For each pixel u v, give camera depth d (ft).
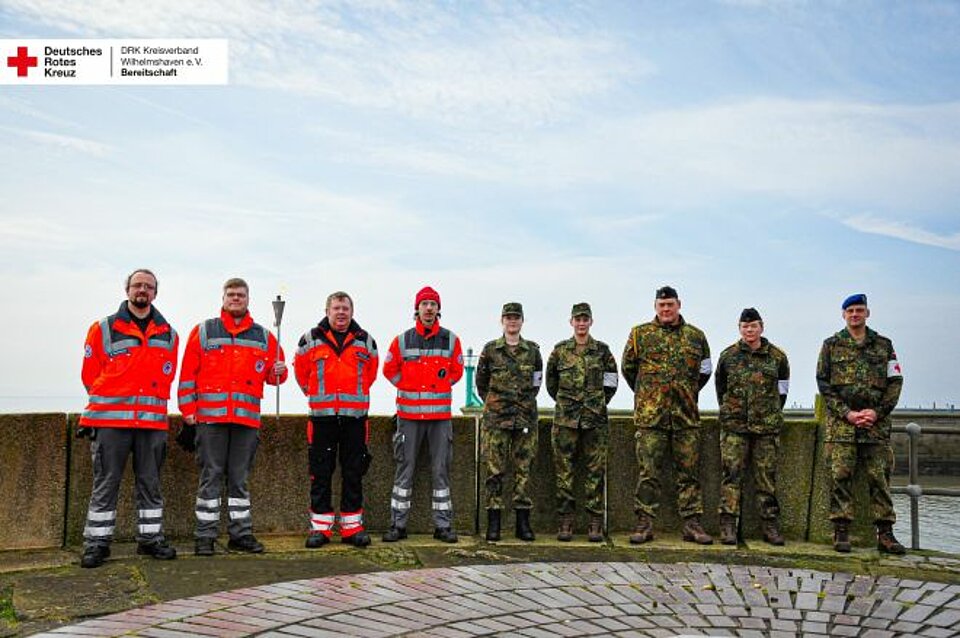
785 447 25.96
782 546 24.57
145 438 21.50
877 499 24.31
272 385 23.52
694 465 24.93
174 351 22.06
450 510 24.82
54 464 23.08
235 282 22.65
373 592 18.16
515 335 25.09
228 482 22.88
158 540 21.67
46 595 17.78
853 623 16.61
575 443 25.21
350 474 23.76
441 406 24.66
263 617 16.12
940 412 81.46
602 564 21.29
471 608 17.08
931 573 21.40
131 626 15.47
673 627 16.12
